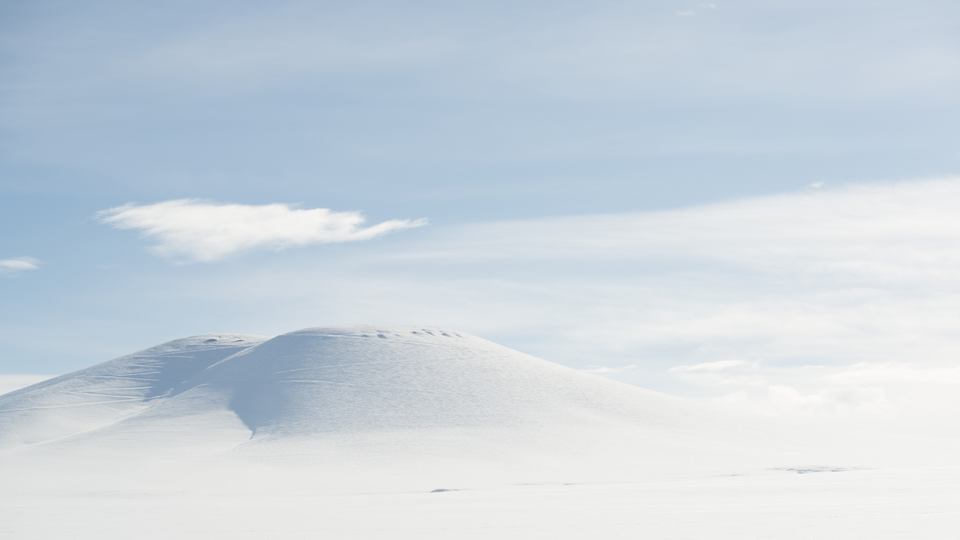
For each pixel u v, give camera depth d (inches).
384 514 1433.3
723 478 2667.3
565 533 1035.3
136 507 1843.0
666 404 4478.3
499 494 2098.9
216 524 1311.5
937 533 893.8
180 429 3737.7
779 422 4318.4
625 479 2719.0
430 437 3476.9
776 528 994.7
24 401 4478.3
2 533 1223.5
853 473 2593.5
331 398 4092.0
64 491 2551.7
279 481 2672.2
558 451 3287.4
